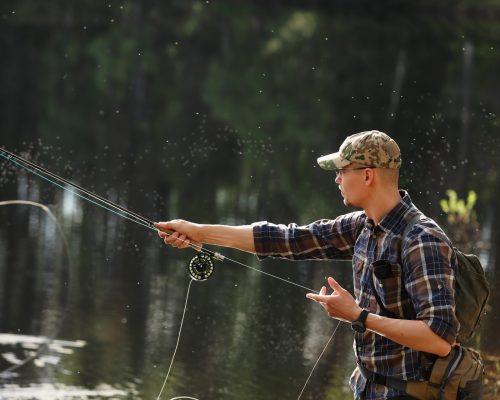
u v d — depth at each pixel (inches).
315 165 1282.0
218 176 1235.2
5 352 602.5
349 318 255.9
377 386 269.9
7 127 1451.8
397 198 267.1
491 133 1205.7
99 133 1473.9
